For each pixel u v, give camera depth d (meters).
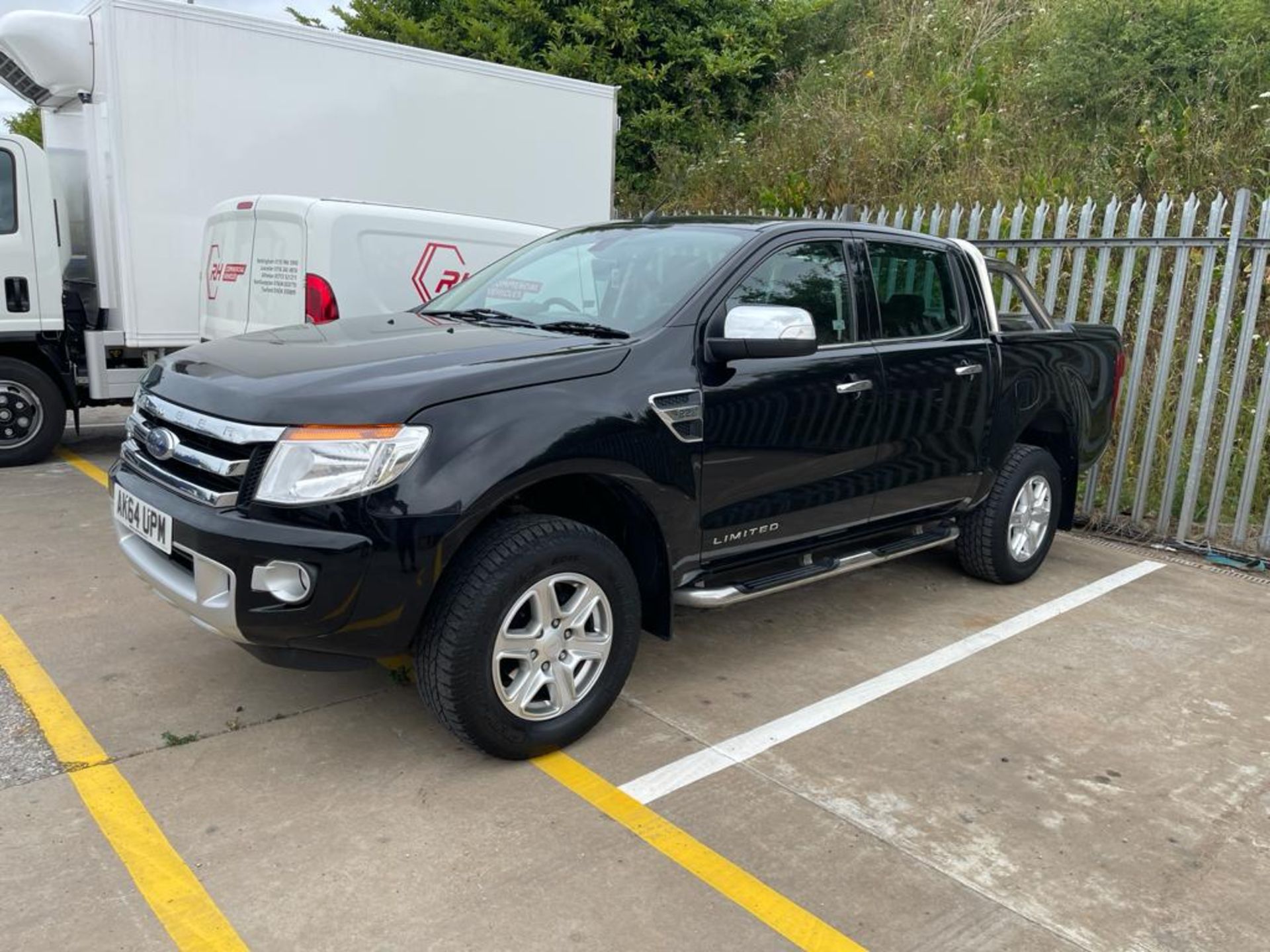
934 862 2.85
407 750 3.35
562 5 14.84
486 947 2.44
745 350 3.47
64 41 6.97
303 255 6.21
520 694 3.19
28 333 7.04
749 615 4.77
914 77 12.54
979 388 4.73
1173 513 6.71
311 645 2.92
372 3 16.31
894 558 4.57
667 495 3.45
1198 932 2.61
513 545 3.08
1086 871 2.84
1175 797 3.26
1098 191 8.73
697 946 2.47
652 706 3.76
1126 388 6.55
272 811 2.97
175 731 3.42
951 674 4.16
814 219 4.38
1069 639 4.62
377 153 8.27
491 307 4.27
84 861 2.70
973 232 6.92
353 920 2.51
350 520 2.83
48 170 7.02
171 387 3.34
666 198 13.57
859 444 4.15
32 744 3.30
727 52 14.38
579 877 2.72
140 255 7.21
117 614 4.41
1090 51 9.95
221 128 7.41
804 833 2.97
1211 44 9.44
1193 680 4.19
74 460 7.50
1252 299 5.74
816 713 3.76
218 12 7.27
